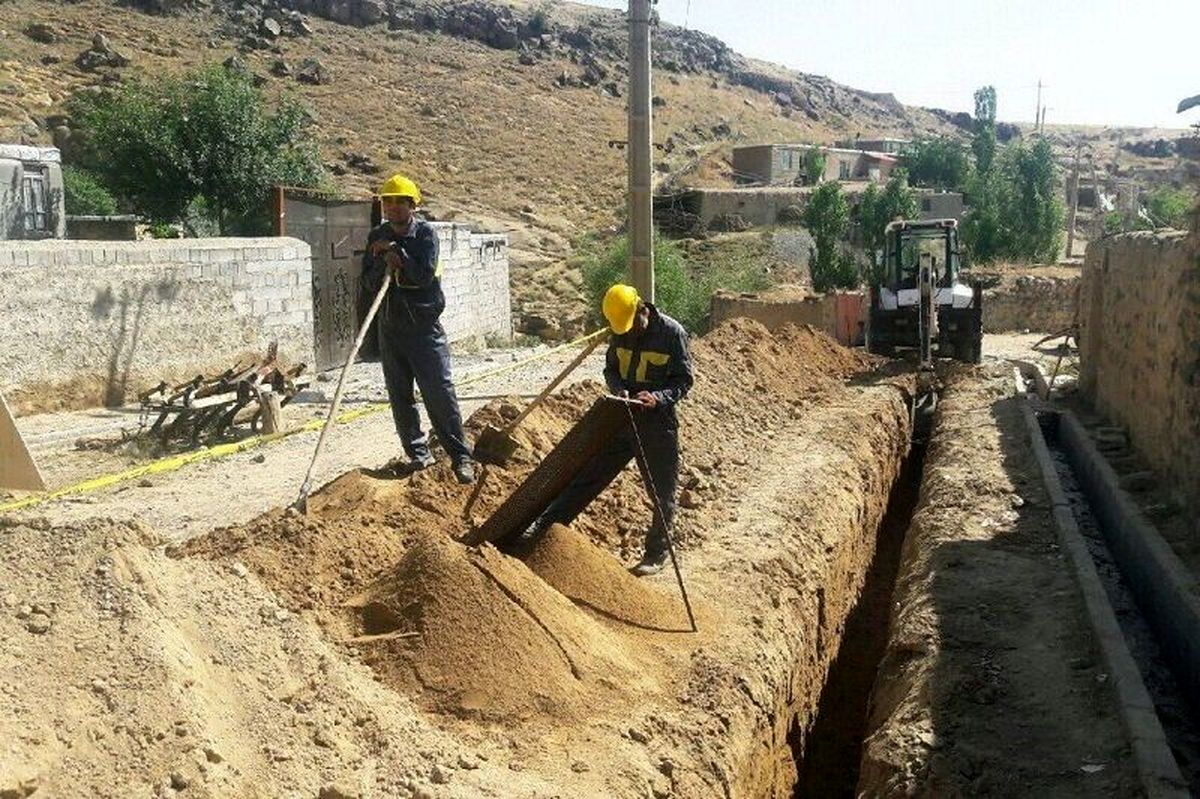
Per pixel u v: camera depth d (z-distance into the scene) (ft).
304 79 220.84
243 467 34.73
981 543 31.32
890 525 45.88
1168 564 28.02
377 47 253.85
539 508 21.42
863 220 142.92
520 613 17.79
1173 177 189.16
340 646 17.11
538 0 342.23
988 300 107.55
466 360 72.84
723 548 26.81
